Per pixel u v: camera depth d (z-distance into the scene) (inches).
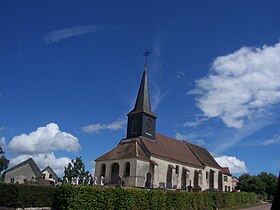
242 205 1780.3
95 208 882.8
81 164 2598.4
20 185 976.3
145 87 2390.5
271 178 2974.9
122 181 1969.7
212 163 2691.9
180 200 1226.0
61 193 854.5
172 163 2236.7
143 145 2143.2
